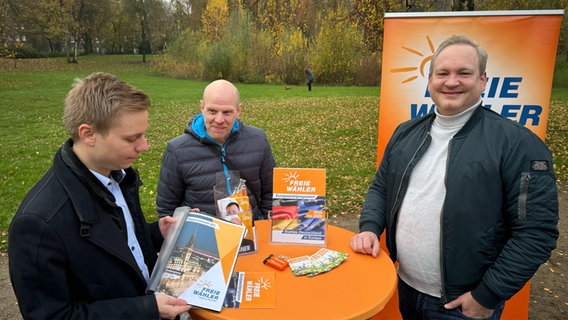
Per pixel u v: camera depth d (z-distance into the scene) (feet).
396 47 8.68
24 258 3.65
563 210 16.40
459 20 8.16
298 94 59.67
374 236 6.28
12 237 3.71
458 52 5.40
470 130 5.49
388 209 6.44
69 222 3.91
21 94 52.21
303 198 6.21
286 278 5.31
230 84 7.23
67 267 3.93
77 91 4.01
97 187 4.16
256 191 7.83
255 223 7.27
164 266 4.61
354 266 5.66
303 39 82.74
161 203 7.53
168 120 38.75
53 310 3.74
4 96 50.03
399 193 6.13
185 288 4.47
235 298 4.78
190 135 7.50
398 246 6.21
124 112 3.97
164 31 147.23
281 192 6.23
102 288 4.15
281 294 4.92
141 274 4.50
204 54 84.84
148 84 73.10
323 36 77.87
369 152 26.68
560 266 11.98
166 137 31.32
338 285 5.15
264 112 43.27
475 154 5.28
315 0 85.66
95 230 4.06
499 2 31.37
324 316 4.48
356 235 6.44
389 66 8.81
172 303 4.23
